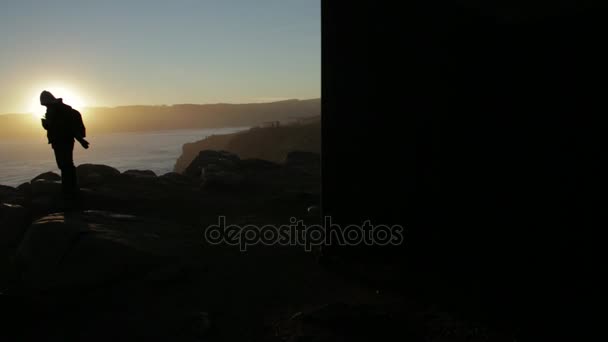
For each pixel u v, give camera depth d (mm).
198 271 4914
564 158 3383
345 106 4590
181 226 6594
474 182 3881
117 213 6914
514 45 3541
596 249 3285
